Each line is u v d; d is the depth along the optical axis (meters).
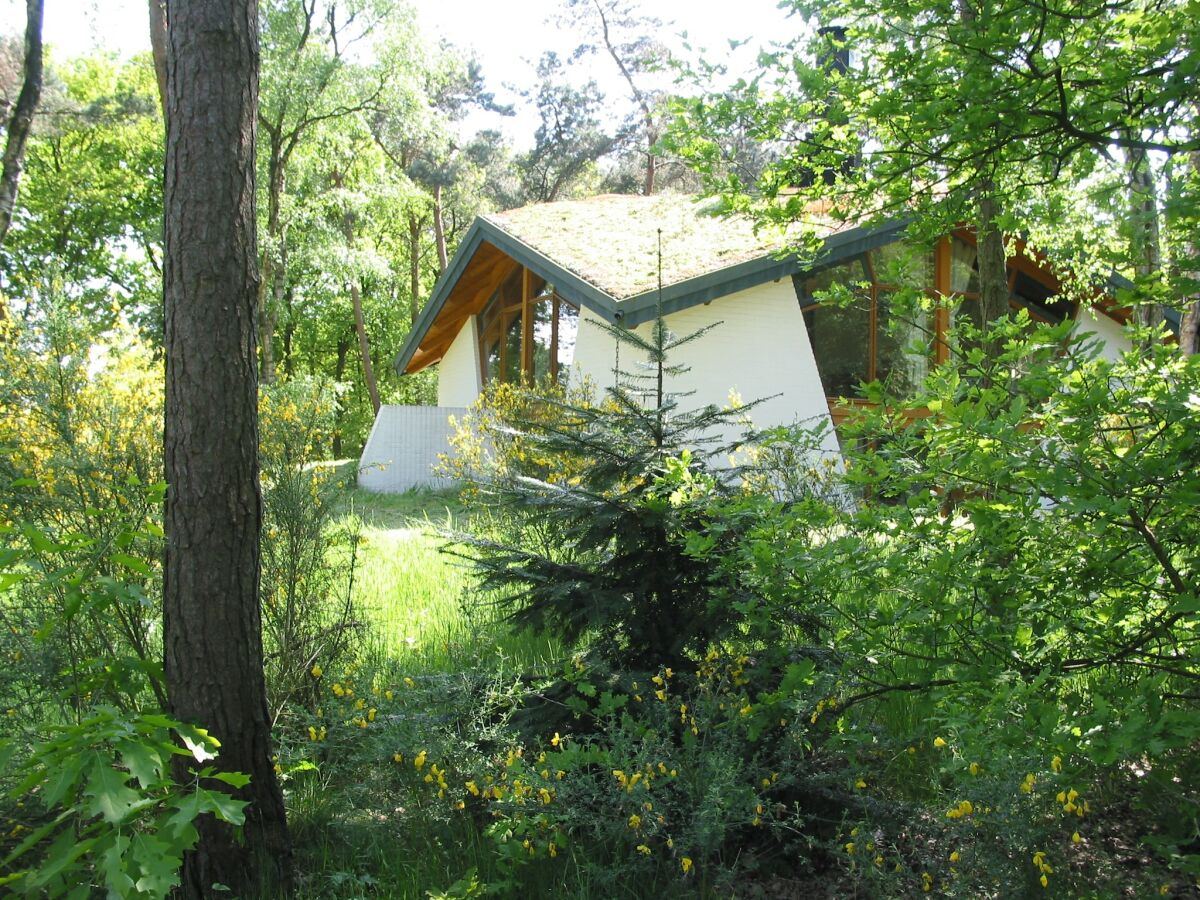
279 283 28.55
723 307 15.11
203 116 3.44
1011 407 2.91
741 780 3.80
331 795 4.27
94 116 25.11
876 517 3.16
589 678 4.38
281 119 27.09
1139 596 3.18
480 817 4.12
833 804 3.94
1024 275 16.42
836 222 4.76
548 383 14.44
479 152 42.12
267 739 3.68
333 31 28.17
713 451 4.55
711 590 3.98
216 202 3.46
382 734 4.24
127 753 2.43
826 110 4.29
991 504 2.97
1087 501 2.68
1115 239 3.57
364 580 7.91
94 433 4.70
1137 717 2.54
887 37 4.15
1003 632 3.06
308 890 3.58
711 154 4.74
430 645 6.30
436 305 20.11
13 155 15.48
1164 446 2.84
